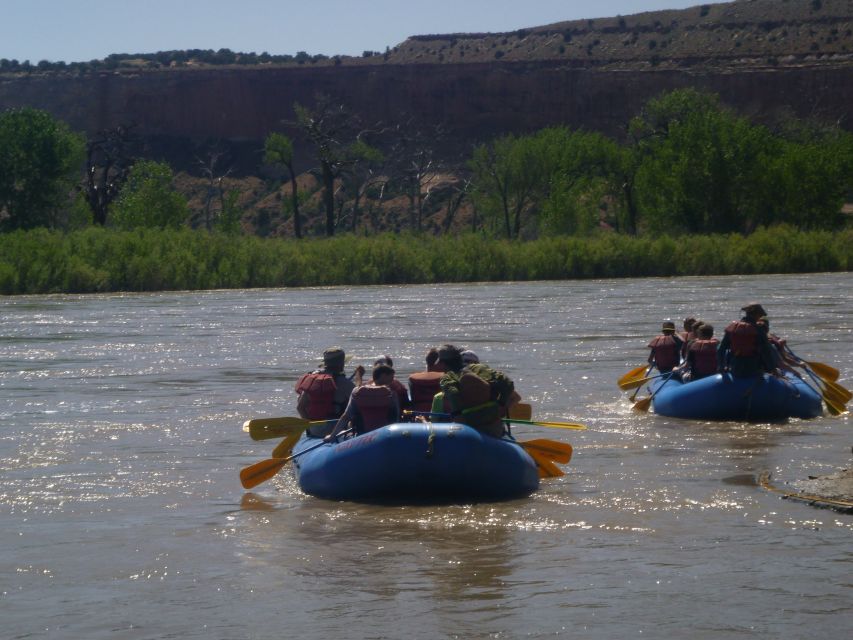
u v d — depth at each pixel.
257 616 8.97
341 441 13.59
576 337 32.41
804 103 147.50
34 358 28.94
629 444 16.36
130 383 23.97
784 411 18.36
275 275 65.94
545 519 11.87
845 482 13.15
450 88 159.12
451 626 8.69
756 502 12.48
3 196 98.94
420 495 12.80
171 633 8.63
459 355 13.56
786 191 95.19
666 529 11.41
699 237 77.62
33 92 171.62
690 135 96.25
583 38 176.50
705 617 8.81
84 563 10.47
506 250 71.31
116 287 62.81
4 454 15.95
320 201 145.38
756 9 171.25
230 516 12.27
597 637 8.43
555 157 103.38
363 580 9.84
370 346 30.78
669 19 177.50
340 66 163.25
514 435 17.20
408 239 73.44
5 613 9.12
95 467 14.99
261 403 20.95
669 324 20.69
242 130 164.62
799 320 36.84
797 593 9.35
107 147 107.88
